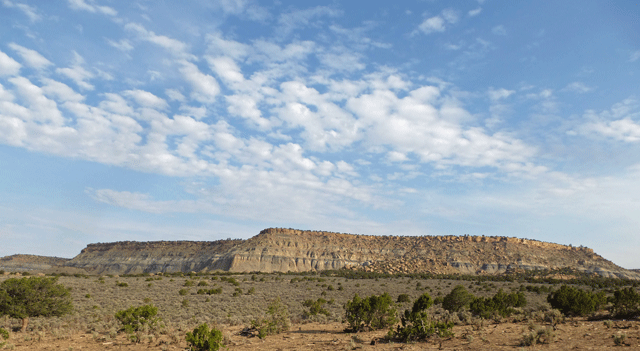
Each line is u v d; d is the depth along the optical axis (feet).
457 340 55.01
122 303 140.05
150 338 68.08
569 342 46.42
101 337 69.97
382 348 52.49
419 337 58.85
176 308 129.80
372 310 74.54
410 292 236.63
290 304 148.36
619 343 43.45
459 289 109.70
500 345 47.98
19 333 74.64
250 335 71.82
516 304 96.89
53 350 59.06
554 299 81.41
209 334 55.11
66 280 265.13
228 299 170.71
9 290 78.79
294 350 54.95
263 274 503.61
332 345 57.88
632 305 67.51
